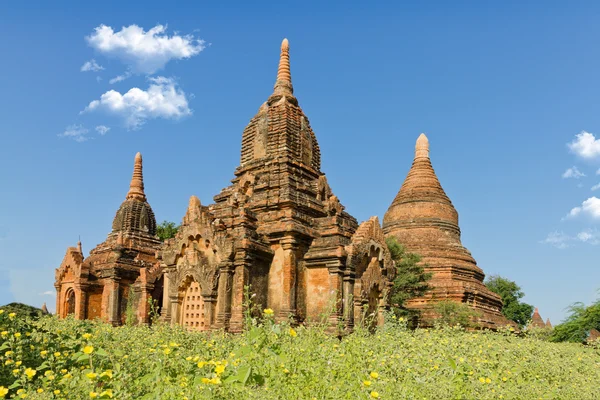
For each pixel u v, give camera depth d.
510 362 14.89
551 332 44.81
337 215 28.16
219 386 8.13
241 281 23.56
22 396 8.09
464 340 16.91
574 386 13.07
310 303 24.97
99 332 14.77
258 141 30.30
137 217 43.19
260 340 11.14
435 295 41.97
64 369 9.72
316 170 31.30
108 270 37.38
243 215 25.08
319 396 8.44
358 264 25.97
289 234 24.70
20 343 10.29
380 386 8.88
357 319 24.62
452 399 9.20
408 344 15.11
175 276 25.75
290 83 31.72
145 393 8.95
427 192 49.66
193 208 26.12
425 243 46.31
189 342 16.17
